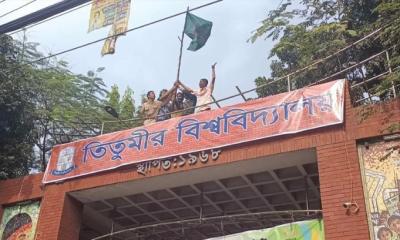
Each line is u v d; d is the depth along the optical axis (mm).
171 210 14281
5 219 13977
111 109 17438
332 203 10039
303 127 11047
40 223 13133
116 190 13148
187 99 14797
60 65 23219
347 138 10562
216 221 14047
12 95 16625
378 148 10312
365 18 18500
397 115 10273
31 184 14078
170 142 12492
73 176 13383
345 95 11031
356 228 9625
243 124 11797
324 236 9891
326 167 10445
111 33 11219
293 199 13484
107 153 13211
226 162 11617
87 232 15562
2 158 15898
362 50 17594
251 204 13922
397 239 9406
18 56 18234
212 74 14156
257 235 10781
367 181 10109
